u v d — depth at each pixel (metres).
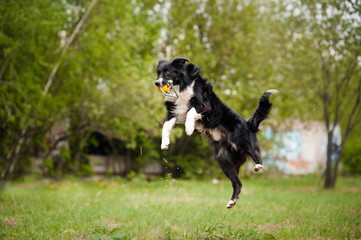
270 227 4.89
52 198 7.54
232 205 4.24
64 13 8.64
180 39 12.25
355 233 4.38
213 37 13.52
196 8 13.44
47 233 4.21
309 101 11.74
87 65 10.25
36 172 13.02
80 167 13.46
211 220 4.92
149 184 11.51
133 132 11.53
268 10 12.10
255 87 11.84
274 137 12.64
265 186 12.03
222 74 13.15
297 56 11.11
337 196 9.03
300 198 8.23
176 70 4.38
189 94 4.34
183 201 6.91
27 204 6.48
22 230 4.39
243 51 12.77
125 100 11.30
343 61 10.05
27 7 7.32
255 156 4.18
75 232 4.39
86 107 11.40
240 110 11.63
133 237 4.18
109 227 4.73
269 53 11.79
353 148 17.64
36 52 8.03
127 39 11.23
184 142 13.84
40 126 10.40
